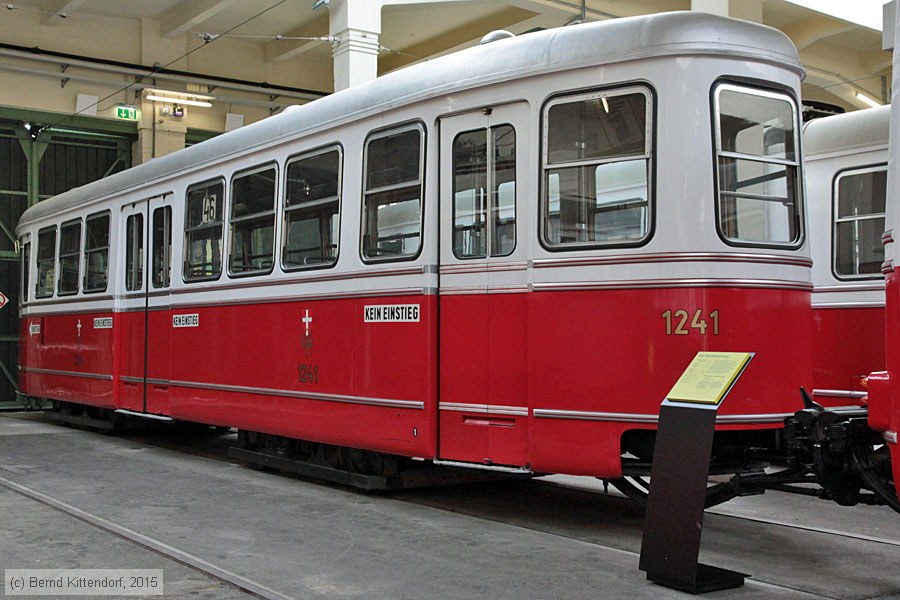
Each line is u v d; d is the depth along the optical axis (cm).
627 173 675
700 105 663
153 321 1191
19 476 998
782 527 751
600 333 674
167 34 2000
